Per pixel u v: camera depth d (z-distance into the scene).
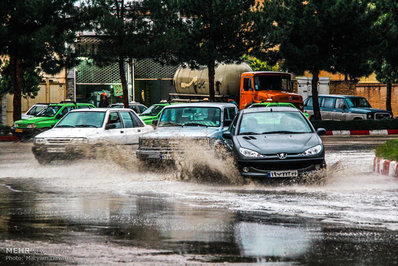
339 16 58.50
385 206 16.44
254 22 64.31
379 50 60.00
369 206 16.44
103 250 11.29
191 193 19.44
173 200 17.77
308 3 60.38
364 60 60.94
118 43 62.38
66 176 25.36
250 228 13.28
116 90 83.75
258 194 19.11
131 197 18.52
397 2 60.06
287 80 61.88
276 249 11.27
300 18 60.66
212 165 22.45
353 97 66.62
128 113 32.34
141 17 62.59
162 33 62.88
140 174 25.73
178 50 63.00
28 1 52.47
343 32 59.94
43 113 54.97
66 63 59.38
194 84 70.75
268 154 21.44
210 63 64.19
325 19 59.16
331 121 57.56
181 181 23.00
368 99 82.81
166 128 27.94
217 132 26.86
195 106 28.95
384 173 25.36
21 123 51.28
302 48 60.94
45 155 29.28
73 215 15.11
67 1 57.44
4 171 27.52
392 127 58.66
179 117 28.72
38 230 13.20
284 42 61.38
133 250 11.27
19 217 14.86
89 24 59.50
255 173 21.42
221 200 17.70
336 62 60.44
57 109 53.81
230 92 66.56
